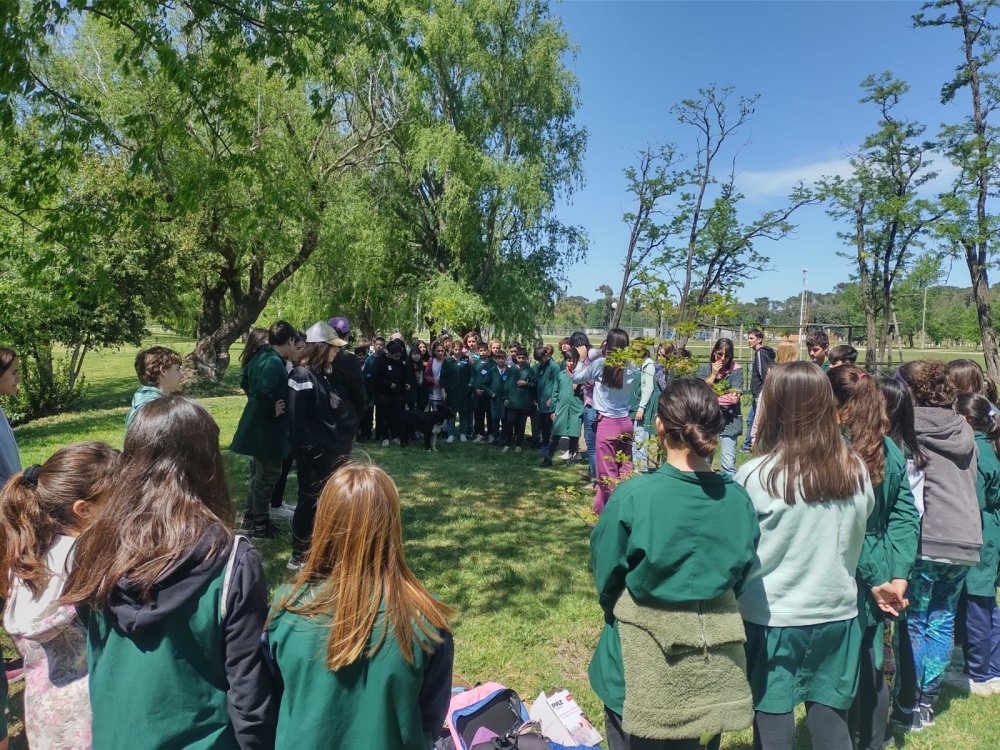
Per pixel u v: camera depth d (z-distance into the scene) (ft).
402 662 5.25
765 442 7.89
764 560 7.62
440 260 77.15
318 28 19.44
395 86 64.85
